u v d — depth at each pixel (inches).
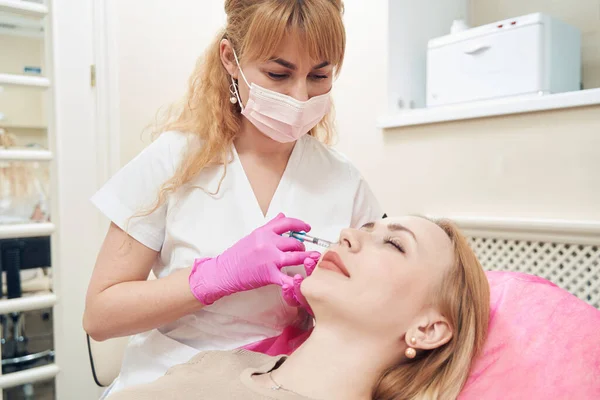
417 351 41.3
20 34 77.5
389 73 78.5
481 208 67.4
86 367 81.2
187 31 89.9
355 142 84.9
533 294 46.2
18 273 76.6
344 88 86.0
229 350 43.7
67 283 79.5
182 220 45.3
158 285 42.2
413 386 40.1
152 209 44.4
